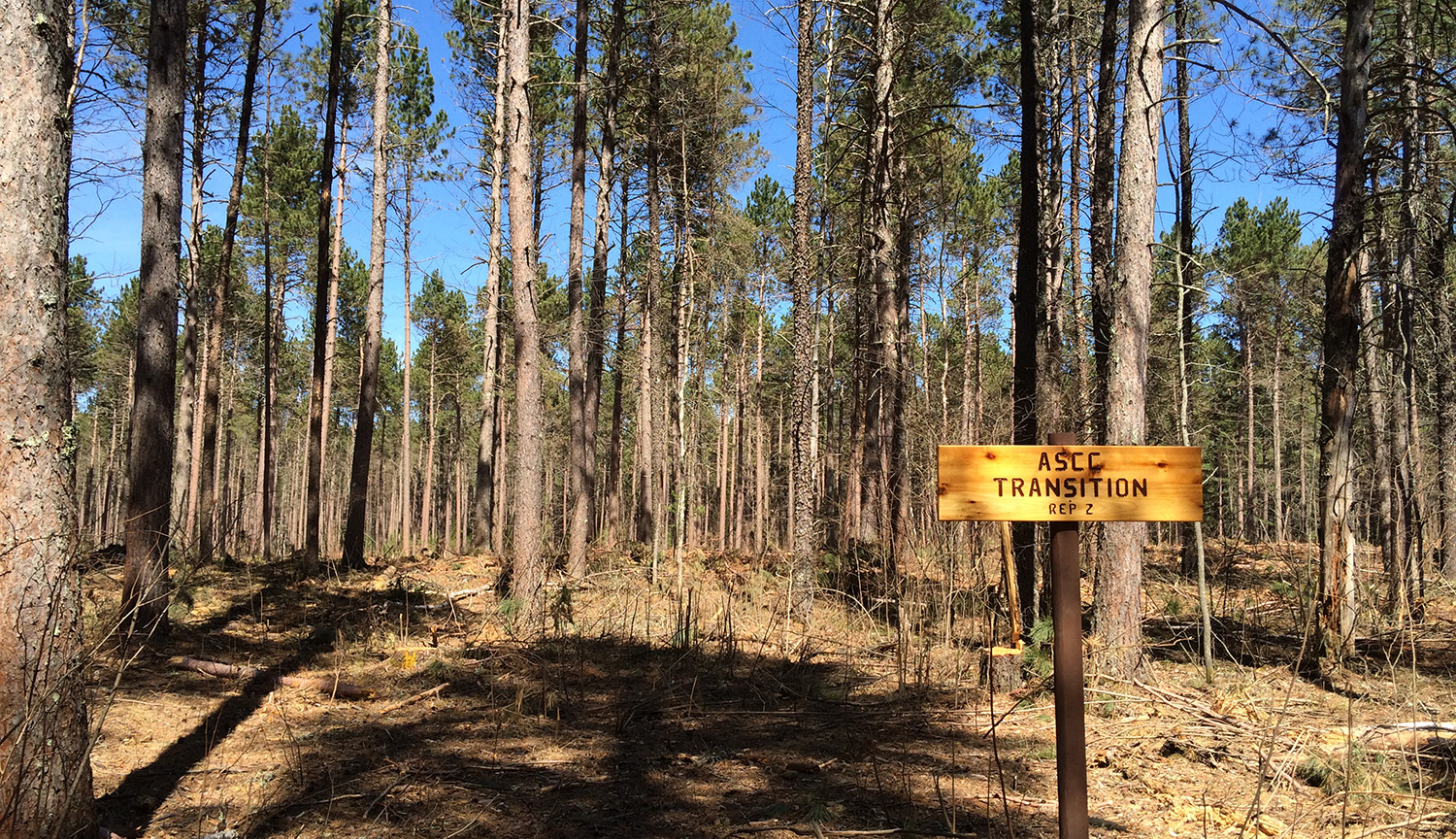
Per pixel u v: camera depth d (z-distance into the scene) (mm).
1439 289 10078
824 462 21109
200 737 5645
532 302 10609
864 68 14547
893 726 6336
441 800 4699
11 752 3258
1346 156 8117
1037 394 8312
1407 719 6254
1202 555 7949
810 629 10023
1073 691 3406
